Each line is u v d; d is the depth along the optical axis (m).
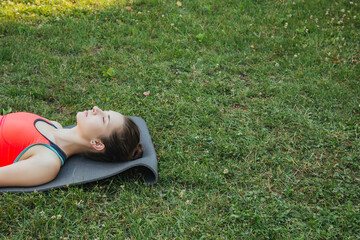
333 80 4.38
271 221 2.61
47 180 2.73
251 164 3.16
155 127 3.58
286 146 3.38
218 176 3.00
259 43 5.23
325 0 6.62
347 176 3.03
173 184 2.95
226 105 3.99
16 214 2.51
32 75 4.20
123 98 3.95
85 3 6.01
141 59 4.68
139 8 6.05
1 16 5.34
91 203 2.68
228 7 6.35
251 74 4.55
